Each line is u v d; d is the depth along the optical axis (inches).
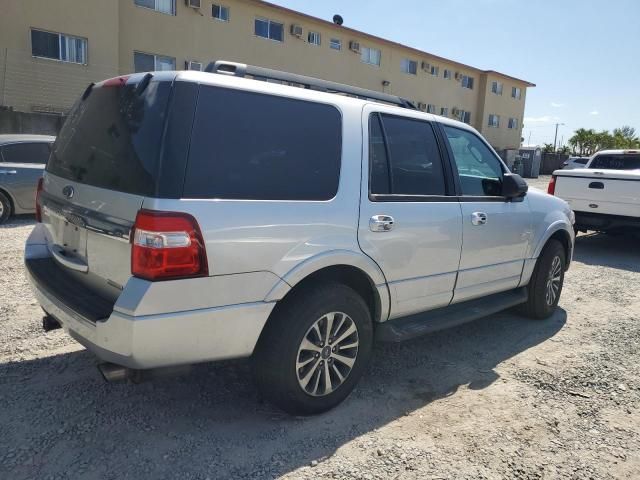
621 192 338.3
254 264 108.7
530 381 152.5
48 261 136.6
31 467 103.2
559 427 128.0
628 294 254.8
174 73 106.9
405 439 119.8
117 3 733.9
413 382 149.3
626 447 120.7
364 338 133.1
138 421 121.6
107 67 734.5
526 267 190.9
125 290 98.5
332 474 106.2
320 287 122.2
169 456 109.0
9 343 159.6
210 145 105.6
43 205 143.1
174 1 808.9
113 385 137.0
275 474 105.3
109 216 105.8
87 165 118.3
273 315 117.7
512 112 1609.3
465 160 167.5
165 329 99.9
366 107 137.3
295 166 118.4
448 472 108.6
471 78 1462.8
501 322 205.5
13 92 667.4
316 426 123.3
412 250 141.4
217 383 141.6
